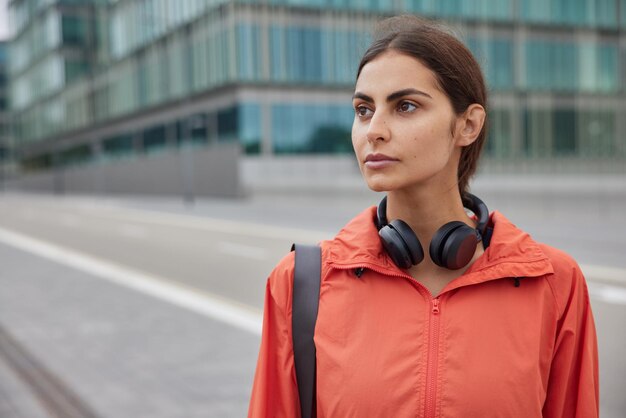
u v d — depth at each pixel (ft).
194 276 37.81
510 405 4.13
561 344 4.48
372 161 4.14
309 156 148.15
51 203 163.02
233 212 102.42
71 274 39.68
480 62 4.61
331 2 148.15
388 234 4.33
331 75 148.97
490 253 4.33
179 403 16.62
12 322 26.23
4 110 382.42
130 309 28.60
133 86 194.29
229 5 144.87
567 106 165.58
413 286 4.36
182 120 169.37
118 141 208.54
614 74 169.37
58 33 242.37
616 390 17.34
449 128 4.17
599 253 44.55
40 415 15.79
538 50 162.30
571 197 71.87
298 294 4.56
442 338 4.22
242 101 144.77
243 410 16.15
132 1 191.93
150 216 96.73
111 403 16.63
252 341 22.81
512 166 146.72
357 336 4.35
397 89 4.05
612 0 167.94
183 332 24.20
